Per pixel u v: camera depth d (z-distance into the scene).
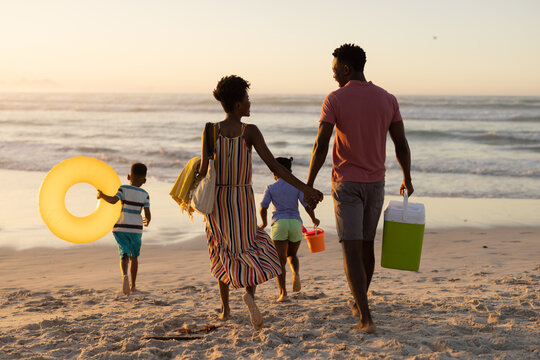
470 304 4.25
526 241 8.56
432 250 8.02
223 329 3.62
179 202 3.72
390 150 23.77
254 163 19.73
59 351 3.16
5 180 15.48
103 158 20.86
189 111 60.97
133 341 3.32
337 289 5.52
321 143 3.36
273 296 5.11
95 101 87.12
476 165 19.39
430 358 2.86
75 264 7.15
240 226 3.48
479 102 60.06
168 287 5.87
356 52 3.47
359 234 3.35
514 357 2.90
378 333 3.37
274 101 67.81
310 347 3.12
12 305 4.94
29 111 59.16
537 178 16.55
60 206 4.70
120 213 5.35
